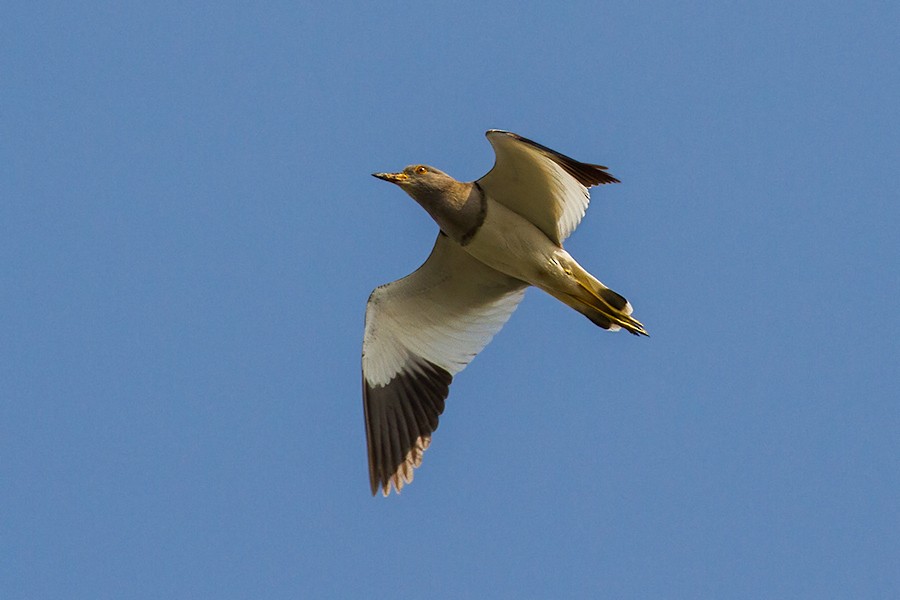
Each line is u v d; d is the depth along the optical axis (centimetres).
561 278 1509
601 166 1372
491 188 1495
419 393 1590
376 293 1583
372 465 1554
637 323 1512
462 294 1603
